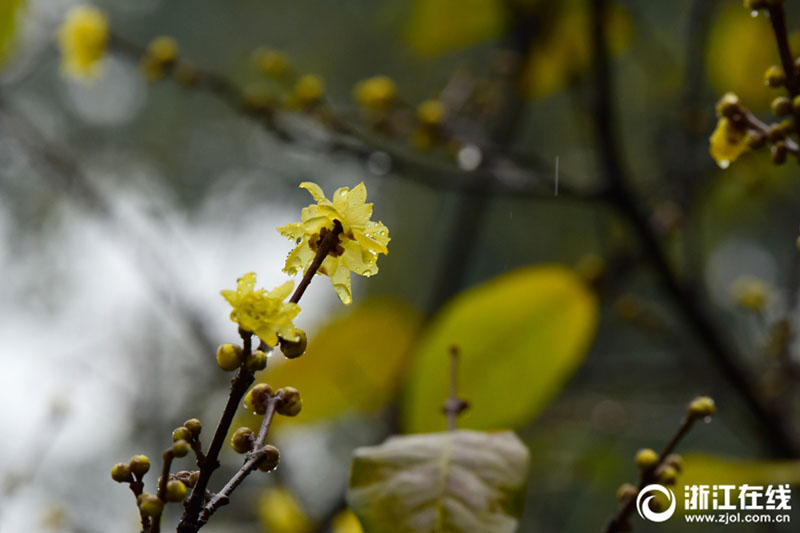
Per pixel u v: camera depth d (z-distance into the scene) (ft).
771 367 4.71
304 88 4.14
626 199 4.04
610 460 5.65
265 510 4.29
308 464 5.87
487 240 7.88
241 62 6.88
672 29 6.35
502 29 5.14
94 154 8.53
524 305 3.11
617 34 4.93
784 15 2.67
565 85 4.90
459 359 3.10
